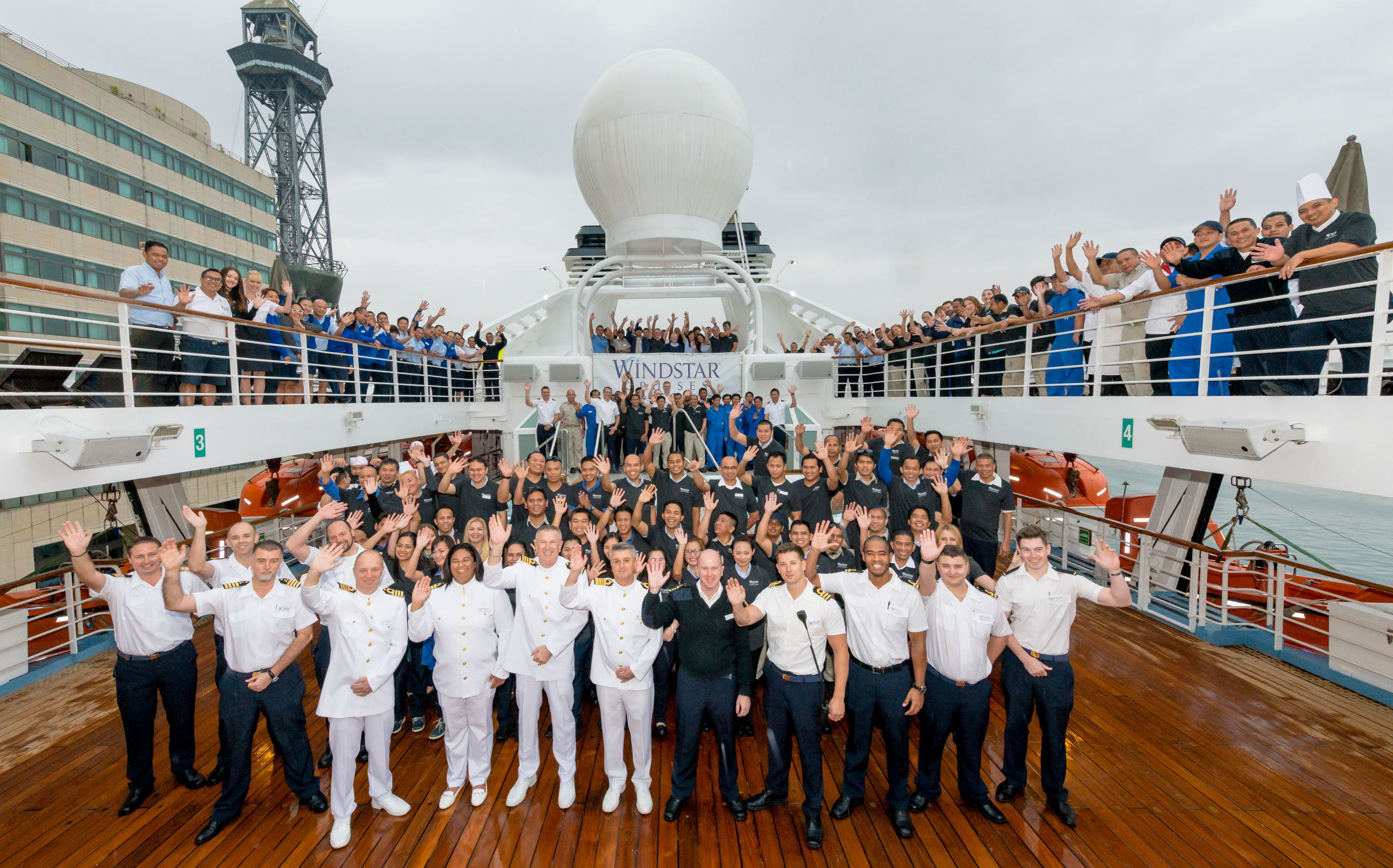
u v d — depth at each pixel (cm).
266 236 4250
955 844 382
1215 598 832
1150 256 612
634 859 374
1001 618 387
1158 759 464
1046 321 743
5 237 2498
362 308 1109
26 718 553
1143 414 611
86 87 2870
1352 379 484
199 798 436
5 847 387
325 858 377
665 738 518
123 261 3062
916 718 554
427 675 526
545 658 405
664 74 1516
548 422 1284
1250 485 709
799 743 383
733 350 1723
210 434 635
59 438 469
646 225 1581
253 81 5897
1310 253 440
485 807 427
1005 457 1215
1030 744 497
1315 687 576
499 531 434
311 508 1112
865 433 903
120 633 416
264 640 395
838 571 524
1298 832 386
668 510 552
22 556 2222
